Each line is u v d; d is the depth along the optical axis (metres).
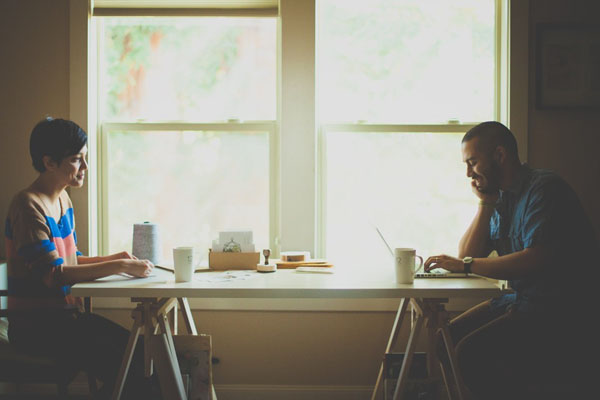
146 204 2.58
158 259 2.16
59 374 1.75
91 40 2.52
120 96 2.58
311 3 2.46
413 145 2.56
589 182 2.46
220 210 2.58
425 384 1.89
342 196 2.56
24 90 2.51
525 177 1.91
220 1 2.50
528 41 2.44
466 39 2.55
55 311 1.70
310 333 2.49
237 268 2.06
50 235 1.81
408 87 2.56
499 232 2.04
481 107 2.56
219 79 2.57
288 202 2.49
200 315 2.49
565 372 1.80
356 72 2.56
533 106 2.46
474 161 1.95
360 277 1.86
